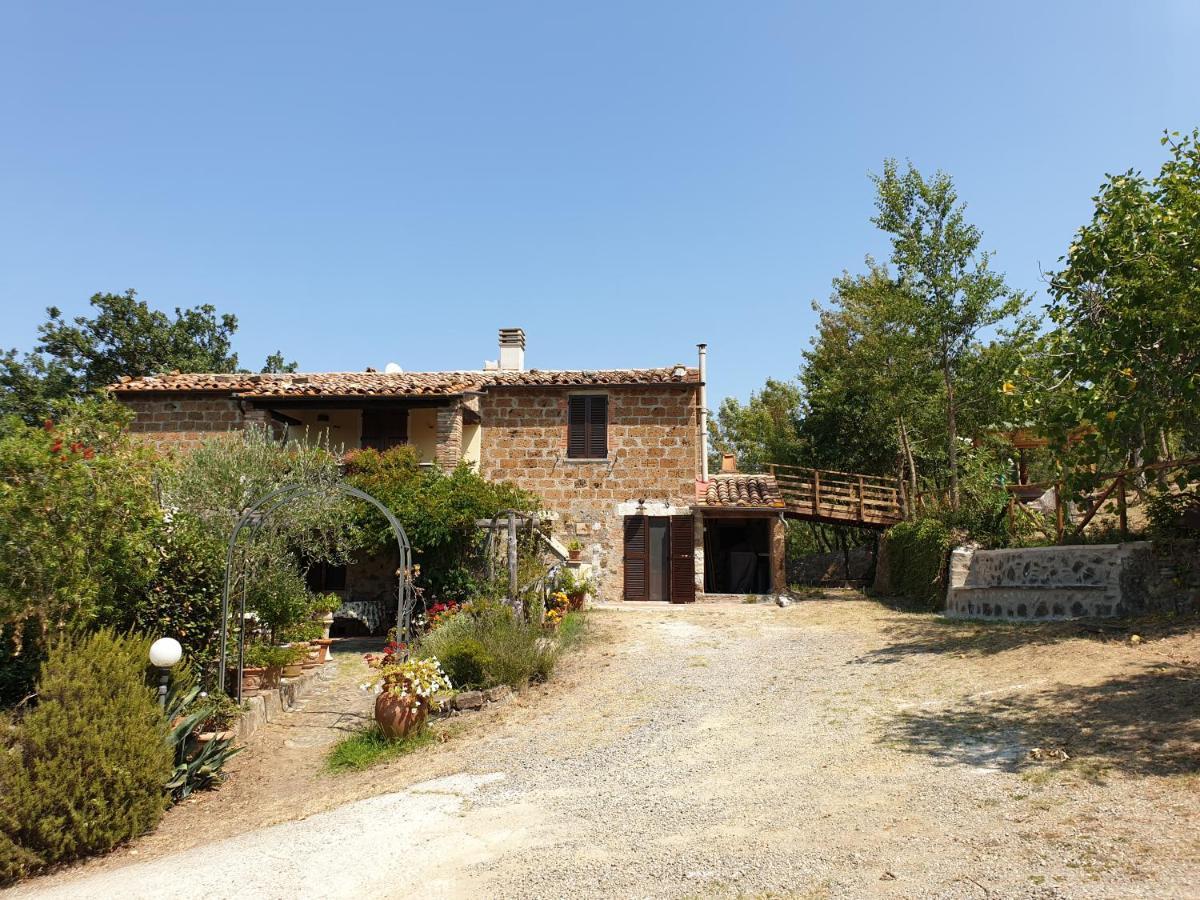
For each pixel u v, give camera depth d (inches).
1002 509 644.7
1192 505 442.6
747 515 809.5
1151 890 159.5
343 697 496.1
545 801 272.2
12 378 1118.4
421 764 345.4
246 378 821.9
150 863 261.6
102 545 361.7
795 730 330.0
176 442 788.6
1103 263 434.3
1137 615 440.1
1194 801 201.8
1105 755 247.6
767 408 1514.5
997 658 406.6
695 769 291.6
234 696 440.5
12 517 332.2
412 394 731.4
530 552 695.1
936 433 1016.9
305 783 349.7
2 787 272.4
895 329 917.8
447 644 457.7
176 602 426.9
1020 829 202.4
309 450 658.2
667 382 792.3
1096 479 471.8
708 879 195.3
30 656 354.0
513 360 904.3
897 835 209.8
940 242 793.6
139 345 1193.4
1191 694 291.3
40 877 265.4
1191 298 374.6
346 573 727.1
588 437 807.1
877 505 875.4
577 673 475.2
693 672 460.8
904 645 485.4
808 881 187.9
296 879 223.0
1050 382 470.3
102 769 287.0
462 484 663.8
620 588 786.2
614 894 192.1
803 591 859.4
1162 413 402.0
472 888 204.8
